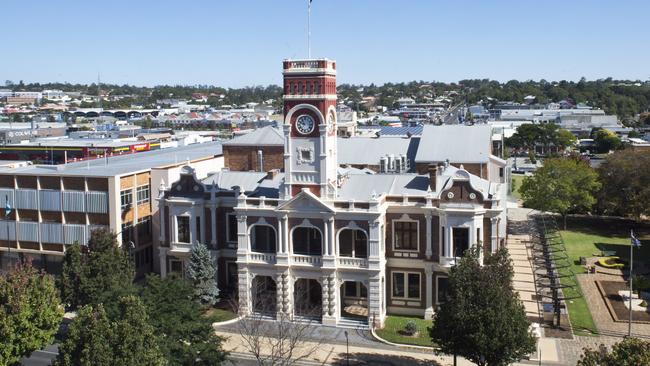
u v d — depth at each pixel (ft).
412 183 286.05
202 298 278.05
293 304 273.54
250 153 410.72
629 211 422.41
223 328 264.31
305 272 269.23
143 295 194.59
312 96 266.36
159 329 185.47
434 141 376.68
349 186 287.69
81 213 336.70
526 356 212.64
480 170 359.46
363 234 270.67
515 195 568.82
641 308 276.62
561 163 431.43
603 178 440.86
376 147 391.65
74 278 254.68
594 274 327.47
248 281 276.21
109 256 256.52
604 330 254.47
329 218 262.88
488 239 263.90
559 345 240.32
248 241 275.39
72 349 164.76
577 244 387.75
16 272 214.69
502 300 194.70
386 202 273.54
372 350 241.76
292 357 234.58
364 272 262.06
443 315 202.39
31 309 200.85
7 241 349.20
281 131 416.67
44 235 343.26
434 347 241.14
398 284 277.23
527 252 366.22
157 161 394.32
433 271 270.67
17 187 346.74
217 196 292.61
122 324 162.81
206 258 281.13
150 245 357.20
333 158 277.85
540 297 287.89
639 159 424.87
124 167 363.35
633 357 147.84
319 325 266.36
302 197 265.75
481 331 190.80
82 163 392.47
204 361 189.98
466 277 199.82
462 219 261.03
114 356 160.45
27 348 199.21
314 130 268.00
